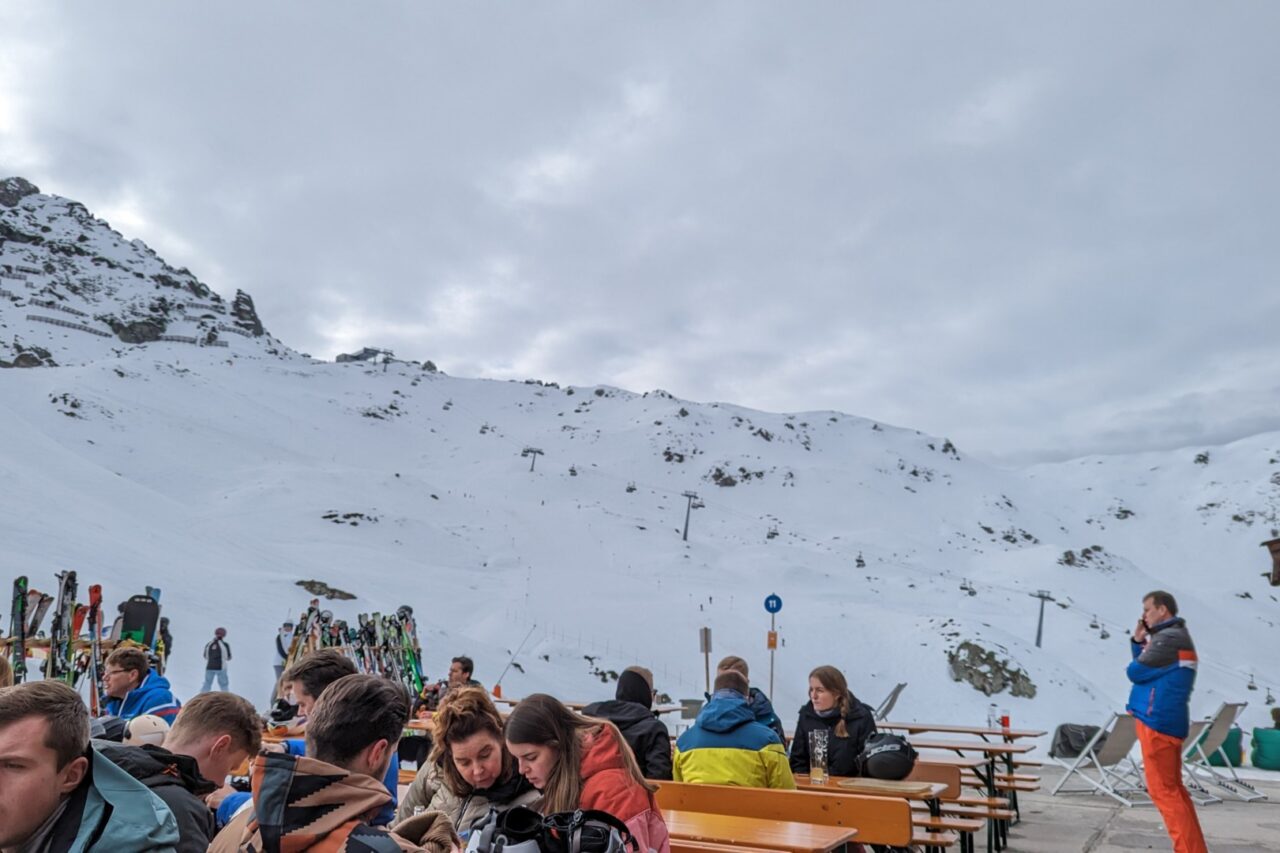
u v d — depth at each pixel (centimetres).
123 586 2711
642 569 7694
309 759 228
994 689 4781
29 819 219
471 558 6838
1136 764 971
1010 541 15962
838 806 403
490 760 348
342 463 12662
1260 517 19262
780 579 7894
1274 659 9994
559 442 18775
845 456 19900
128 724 407
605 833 239
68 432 8769
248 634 2748
